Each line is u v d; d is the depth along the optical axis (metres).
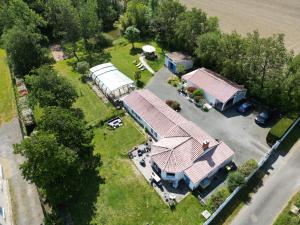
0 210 44.31
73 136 48.97
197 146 49.34
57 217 44.34
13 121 64.81
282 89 58.00
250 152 53.59
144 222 43.69
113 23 108.81
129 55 85.69
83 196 47.75
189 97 67.00
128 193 47.72
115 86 66.81
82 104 67.69
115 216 44.72
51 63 85.06
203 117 61.69
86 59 85.81
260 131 57.94
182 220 43.47
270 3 112.94
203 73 67.75
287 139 55.50
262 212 44.09
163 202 46.00
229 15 105.12
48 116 48.72
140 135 58.09
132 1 102.31
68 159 42.53
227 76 68.94
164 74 75.81
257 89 62.16
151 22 92.69
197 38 73.38
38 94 58.25
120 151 55.03
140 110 59.16
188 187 48.09
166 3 83.62
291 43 86.69
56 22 95.62
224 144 51.16
